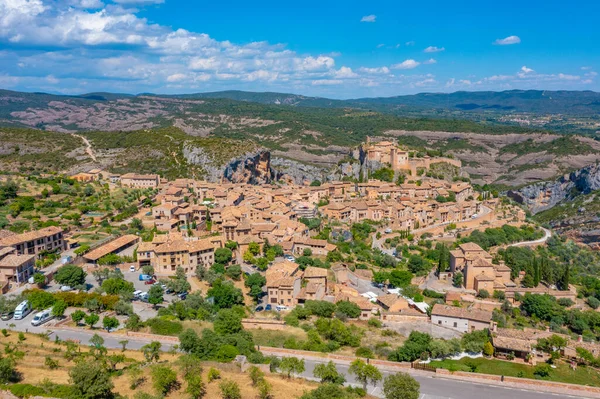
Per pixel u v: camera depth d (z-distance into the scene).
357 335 136.50
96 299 136.50
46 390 84.50
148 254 180.12
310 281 171.50
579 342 146.50
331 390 90.44
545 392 108.94
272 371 106.00
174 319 132.12
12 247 167.00
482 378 114.19
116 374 95.44
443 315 152.25
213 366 104.25
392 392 94.06
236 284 171.62
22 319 127.94
